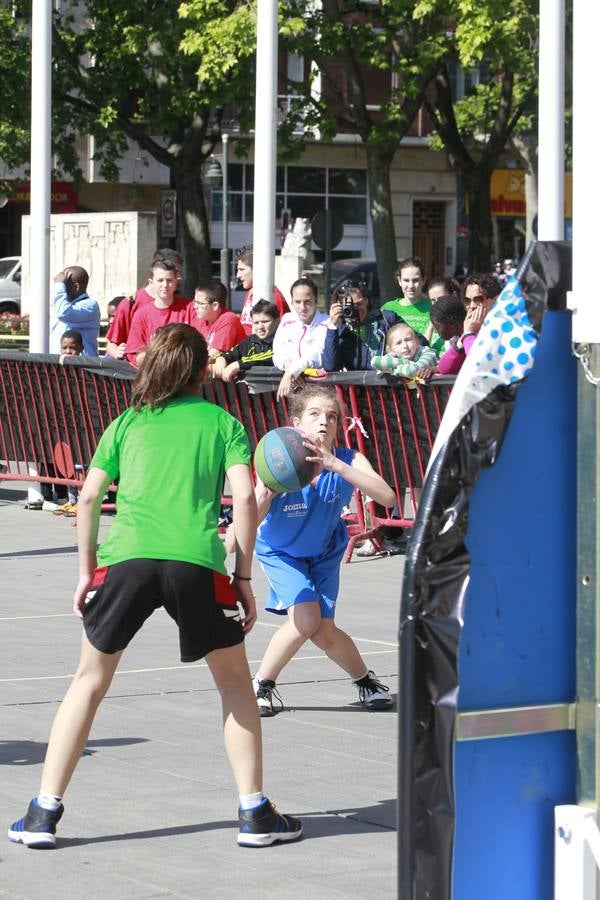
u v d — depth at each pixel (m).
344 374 15.96
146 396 7.14
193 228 46.19
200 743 8.92
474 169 46.34
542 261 4.32
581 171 4.24
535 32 34.94
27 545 17.44
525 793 4.33
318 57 40.06
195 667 11.16
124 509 7.01
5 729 9.17
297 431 8.44
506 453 4.29
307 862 6.84
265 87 19.97
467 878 4.25
